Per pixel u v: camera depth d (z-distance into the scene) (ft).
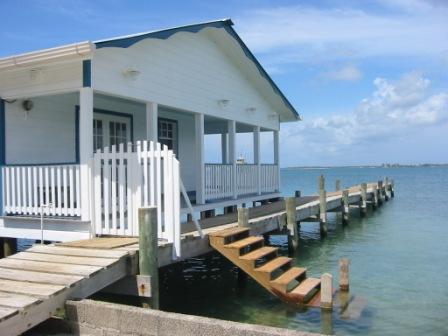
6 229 30.86
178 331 14.98
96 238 26.32
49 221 29.09
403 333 23.34
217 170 44.86
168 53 37.40
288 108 60.13
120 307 16.19
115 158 26.63
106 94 30.89
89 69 28.14
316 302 26.48
